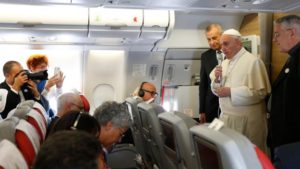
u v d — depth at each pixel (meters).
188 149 1.80
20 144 1.53
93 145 0.77
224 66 3.18
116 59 4.36
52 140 0.77
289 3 2.64
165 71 4.61
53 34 3.69
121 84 4.47
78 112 1.61
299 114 2.44
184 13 4.31
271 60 3.69
